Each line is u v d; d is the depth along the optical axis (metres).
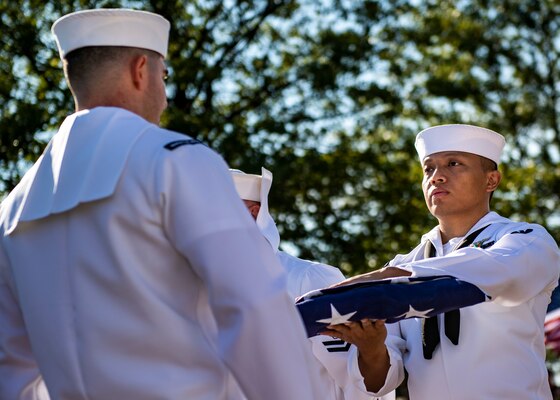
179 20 16.09
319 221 16.67
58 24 3.17
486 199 4.66
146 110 3.15
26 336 3.16
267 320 2.74
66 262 2.91
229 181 2.91
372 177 17.28
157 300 2.82
